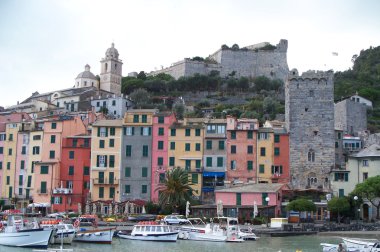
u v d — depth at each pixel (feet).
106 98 607.37
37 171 395.96
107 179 388.16
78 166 397.60
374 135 457.68
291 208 323.57
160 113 399.65
